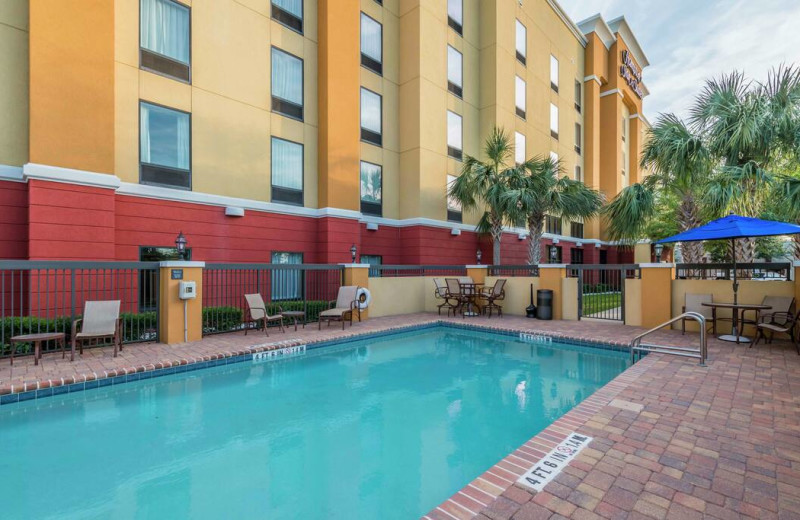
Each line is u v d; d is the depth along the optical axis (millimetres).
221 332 8258
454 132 15758
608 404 3994
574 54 23062
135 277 8594
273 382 5746
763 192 8203
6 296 7242
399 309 11883
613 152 25391
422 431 4055
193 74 9688
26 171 7020
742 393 4316
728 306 7012
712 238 6535
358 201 12750
